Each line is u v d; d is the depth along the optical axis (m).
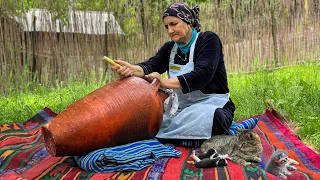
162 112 3.53
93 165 3.07
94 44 8.73
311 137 4.37
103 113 3.14
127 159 3.10
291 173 2.97
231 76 9.19
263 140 3.96
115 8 8.68
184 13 3.68
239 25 9.38
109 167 3.08
